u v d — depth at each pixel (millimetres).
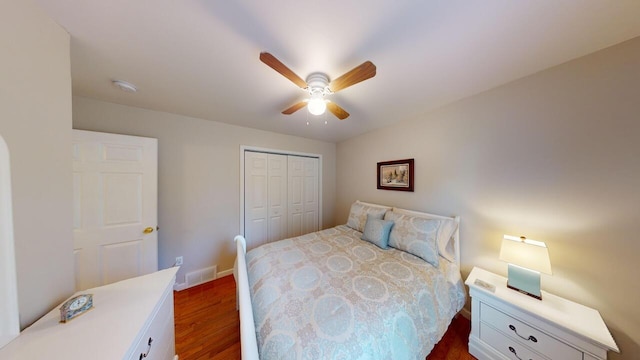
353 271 1425
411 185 2201
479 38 1005
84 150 1604
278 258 1630
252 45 1057
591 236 1161
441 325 1287
